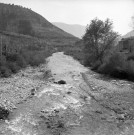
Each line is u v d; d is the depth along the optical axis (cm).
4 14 14738
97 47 2848
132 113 994
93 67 2511
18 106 1038
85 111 1015
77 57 4153
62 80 1638
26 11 18288
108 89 1448
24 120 879
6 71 1773
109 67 2091
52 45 8944
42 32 14362
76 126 842
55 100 1166
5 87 1368
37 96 1227
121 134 788
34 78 1788
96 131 805
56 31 16762
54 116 935
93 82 1681
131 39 3706
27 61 2591
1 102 1047
